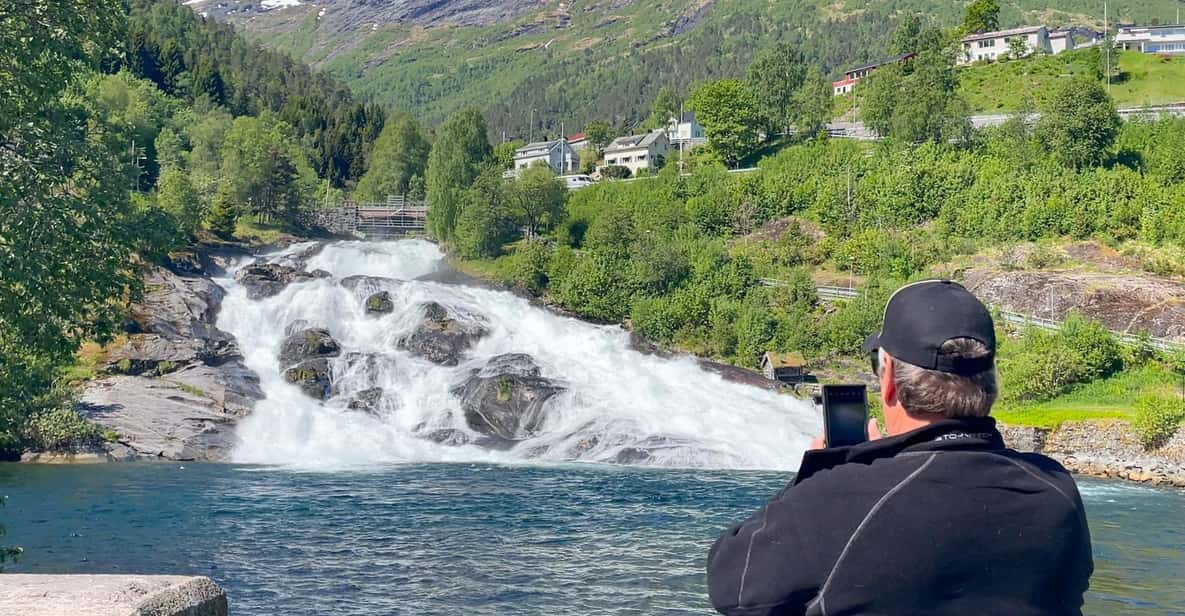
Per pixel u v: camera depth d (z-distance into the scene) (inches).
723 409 2466.8
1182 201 3405.5
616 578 1012.5
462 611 892.6
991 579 151.2
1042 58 5949.8
